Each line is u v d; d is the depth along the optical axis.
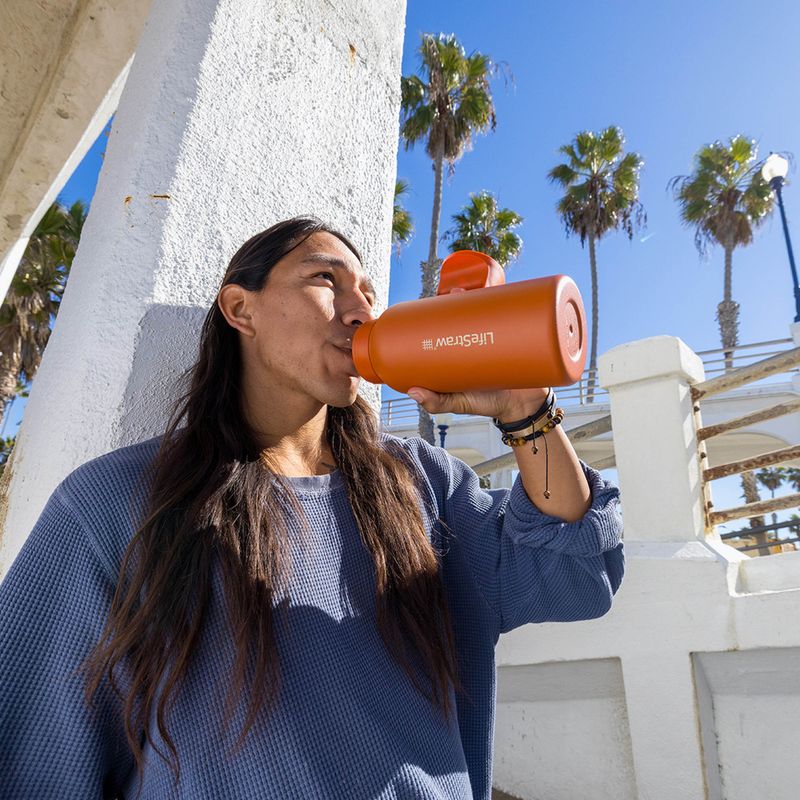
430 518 0.98
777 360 2.17
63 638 0.69
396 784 0.68
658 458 2.22
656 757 1.83
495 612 0.95
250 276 0.89
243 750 0.64
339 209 1.47
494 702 0.94
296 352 0.85
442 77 17.86
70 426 1.03
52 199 3.49
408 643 0.82
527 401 0.85
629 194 21.23
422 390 0.82
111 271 1.09
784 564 1.93
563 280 0.74
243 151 1.28
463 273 0.86
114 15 2.45
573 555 0.86
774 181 13.91
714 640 1.80
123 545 0.74
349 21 1.60
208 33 1.26
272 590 0.71
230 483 0.77
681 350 2.24
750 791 1.77
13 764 0.66
